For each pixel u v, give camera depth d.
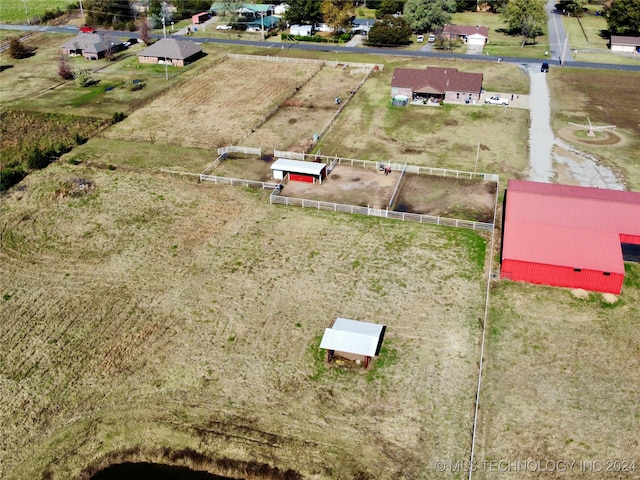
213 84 96.69
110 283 48.19
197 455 34.31
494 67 104.88
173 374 39.25
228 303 45.53
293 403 36.91
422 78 87.62
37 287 47.97
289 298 45.91
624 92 91.06
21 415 36.75
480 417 35.59
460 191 61.09
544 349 40.47
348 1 131.50
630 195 53.81
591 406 36.12
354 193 60.94
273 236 53.88
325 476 32.59
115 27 136.00
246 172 66.00
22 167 67.88
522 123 79.12
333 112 83.88
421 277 47.91
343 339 39.56
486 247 51.59
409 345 41.06
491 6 153.00
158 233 54.81
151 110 85.44
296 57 111.88
